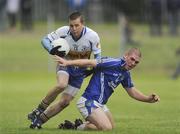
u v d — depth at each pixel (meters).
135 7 132.38
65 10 140.75
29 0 121.62
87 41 37.88
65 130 37.75
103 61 37.47
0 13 120.44
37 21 139.50
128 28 105.62
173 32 115.94
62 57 37.19
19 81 86.88
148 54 104.50
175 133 37.94
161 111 53.44
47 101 37.69
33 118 38.25
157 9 116.12
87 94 37.38
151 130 39.16
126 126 41.53
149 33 118.25
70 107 56.28
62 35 37.91
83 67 37.47
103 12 135.38
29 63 103.38
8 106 58.06
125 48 104.81
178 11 118.19
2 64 103.00
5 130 38.94
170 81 88.38
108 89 37.75
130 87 38.47
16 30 120.88
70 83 38.12
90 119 37.09
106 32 118.56
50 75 95.69
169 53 105.19
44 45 37.81
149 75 97.56
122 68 37.56
